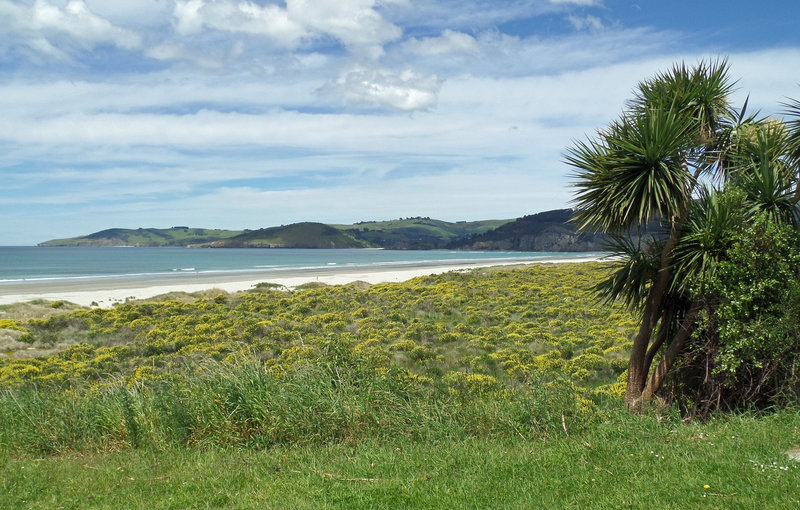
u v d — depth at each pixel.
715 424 8.05
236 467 6.86
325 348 9.65
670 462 6.27
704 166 9.63
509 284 38.94
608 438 7.57
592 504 5.27
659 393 9.70
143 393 9.06
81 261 152.50
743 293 8.42
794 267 8.66
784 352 8.41
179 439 8.08
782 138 9.44
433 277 46.44
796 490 5.24
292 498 5.70
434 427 8.12
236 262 140.88
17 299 40.41
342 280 60.34
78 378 15.99
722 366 8.40
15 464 7.29
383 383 8.94
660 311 9.90
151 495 5.99
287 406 8.15
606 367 15.88
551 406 8.52
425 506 5.41
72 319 28.28
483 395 10.34
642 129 8.51
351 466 6.73
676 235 9.10
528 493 5.63
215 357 19.11
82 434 8.45
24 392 10.07
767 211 9.02
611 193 8.57
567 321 23.80
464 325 22.97
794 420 7.62
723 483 5.57
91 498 5.93
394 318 26.20
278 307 31.36
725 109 9.49
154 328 25.95
